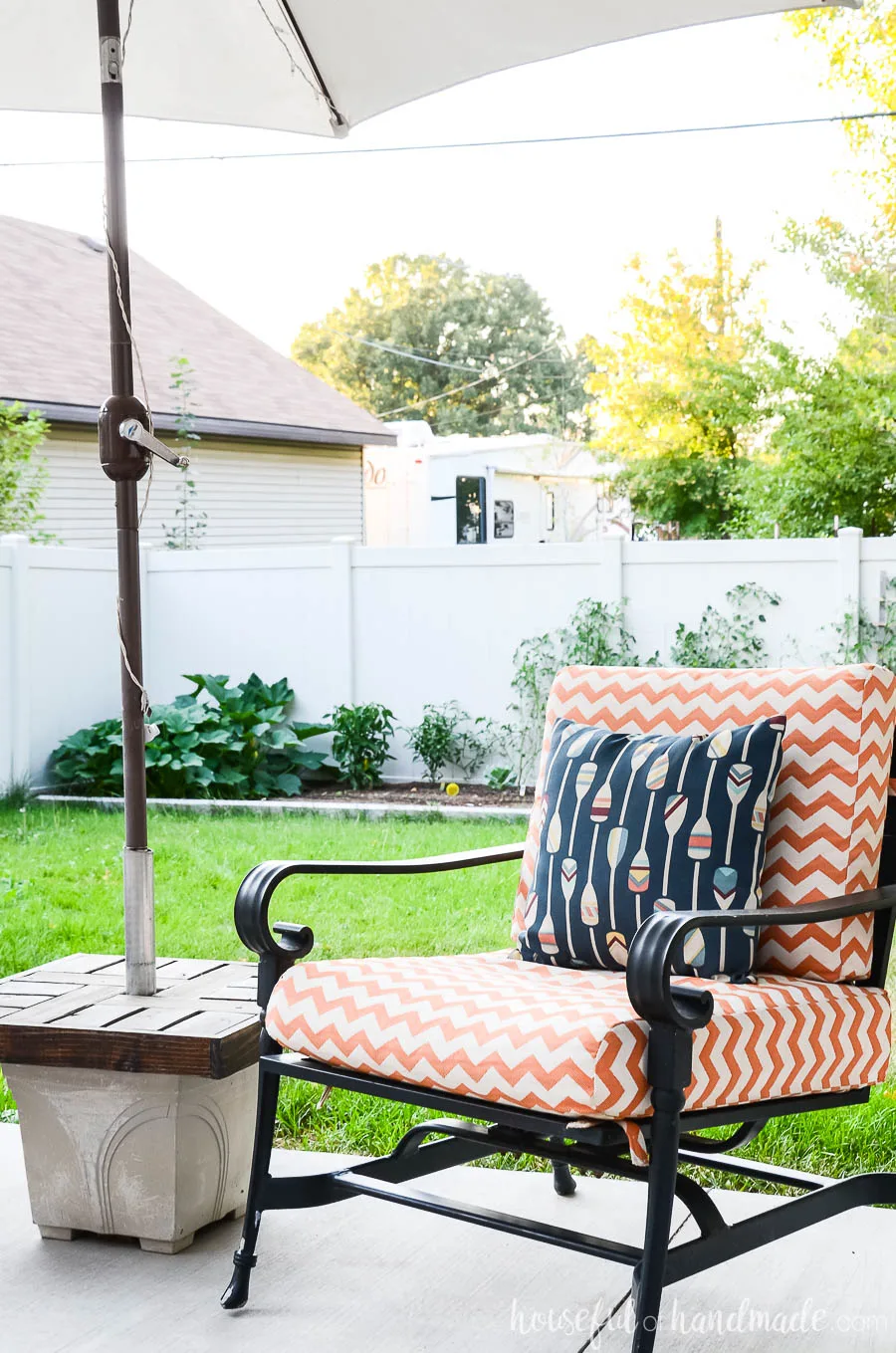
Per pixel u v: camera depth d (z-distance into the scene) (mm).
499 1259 2676
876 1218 2848
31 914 5641
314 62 3070
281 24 2986
